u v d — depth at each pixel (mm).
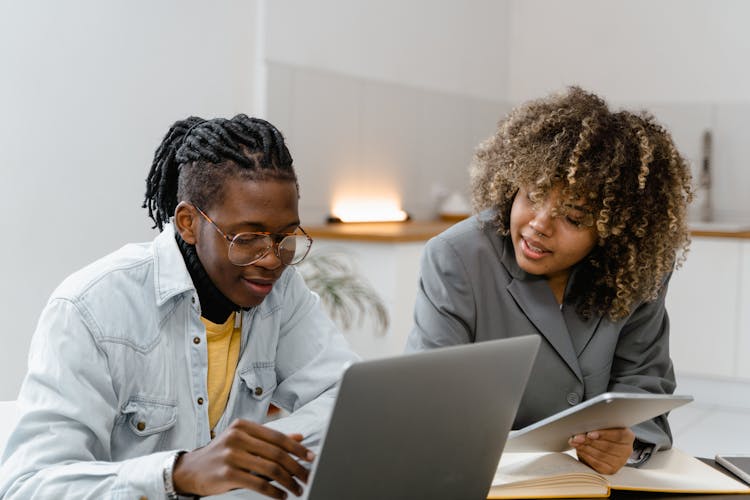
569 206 1606
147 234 3514
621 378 1838
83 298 1357
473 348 1093
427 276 1797
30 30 3023
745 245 4539
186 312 1454
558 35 5871
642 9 5609
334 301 3549
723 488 1482
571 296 1783
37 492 1210
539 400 1780
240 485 1126
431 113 5172
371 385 986
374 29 4668
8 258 3014
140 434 1404
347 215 4527
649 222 1679
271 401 1671
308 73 4211
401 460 1089
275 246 1354
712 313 4641
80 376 1313
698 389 4777
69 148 3182
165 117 3553
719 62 5406
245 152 1350
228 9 3805
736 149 5375
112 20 3303
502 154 1737
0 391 3029
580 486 1447
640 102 5629
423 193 5141
